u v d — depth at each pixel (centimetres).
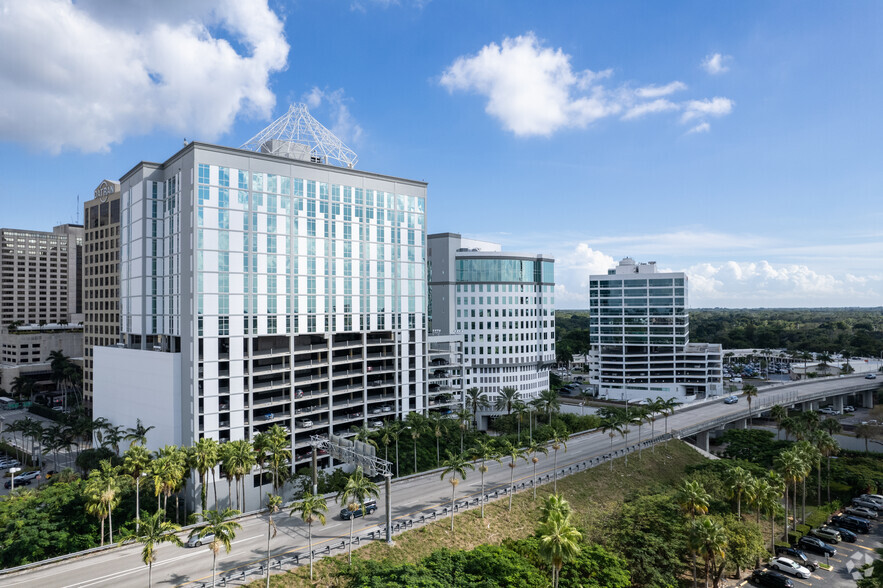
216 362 10181
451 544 7506
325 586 6253
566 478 10312
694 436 15438
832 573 7862
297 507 6588
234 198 10556
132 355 11362
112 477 7700
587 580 6462
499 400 15462
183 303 10269
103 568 6400
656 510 8044
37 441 14138
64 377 18812
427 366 14162
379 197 13062
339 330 12150
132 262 12112
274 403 10906
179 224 10600
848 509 10269
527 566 6438
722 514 8544
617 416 12619
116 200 16512
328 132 13200
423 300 14088
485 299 18288
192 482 9581
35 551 7175
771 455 11888
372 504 8281
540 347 19412
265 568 6344
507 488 9581
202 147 10162
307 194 11675
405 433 12188
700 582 7650
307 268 11619
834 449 10706
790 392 19762
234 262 10494
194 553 6819
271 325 10962
